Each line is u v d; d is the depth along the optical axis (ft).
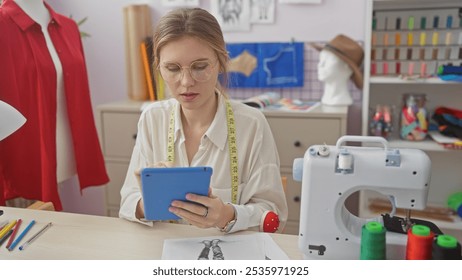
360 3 7.51
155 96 7.96
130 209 3.63
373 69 7.25
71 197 9.83
